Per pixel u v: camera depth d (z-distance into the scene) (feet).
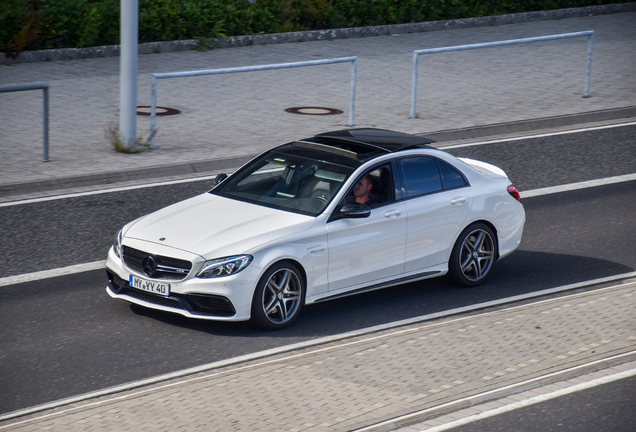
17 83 77.10
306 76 86.43
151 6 94.07
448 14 116.16
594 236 45.16
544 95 78.18
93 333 31.07
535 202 51.06
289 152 37.04
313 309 34.53
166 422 23.39
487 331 30.78
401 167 35.88
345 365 27.58
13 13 84.94
